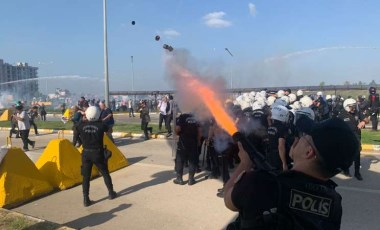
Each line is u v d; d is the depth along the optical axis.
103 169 6.95
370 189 7.40
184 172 9.20
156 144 14.30
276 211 1.57
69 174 8.03
